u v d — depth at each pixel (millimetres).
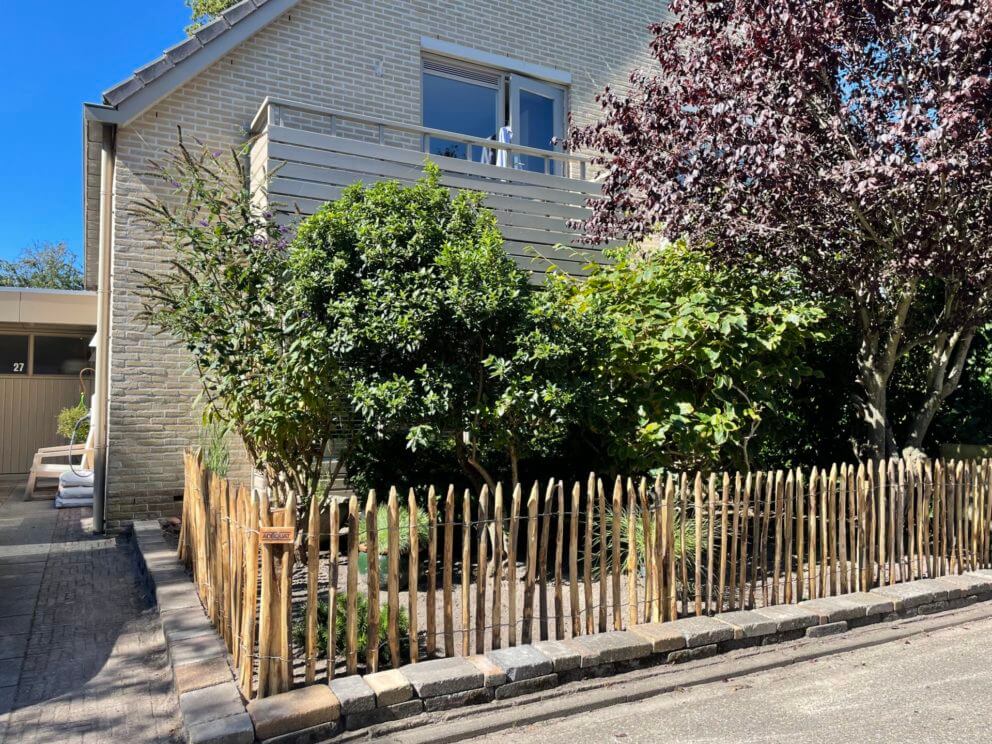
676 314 6641
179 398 8562
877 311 7758
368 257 5609
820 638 5250
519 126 11273
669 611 5117
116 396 8289
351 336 5332
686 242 7512
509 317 5602
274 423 5809
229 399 6164
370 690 3834
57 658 4762
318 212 6016
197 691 3857
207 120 8719
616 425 6637
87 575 6645
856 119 6676
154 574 6020
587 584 4793
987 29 5562
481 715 4004
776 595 5516
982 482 6867
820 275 7109
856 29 6445
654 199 6852
